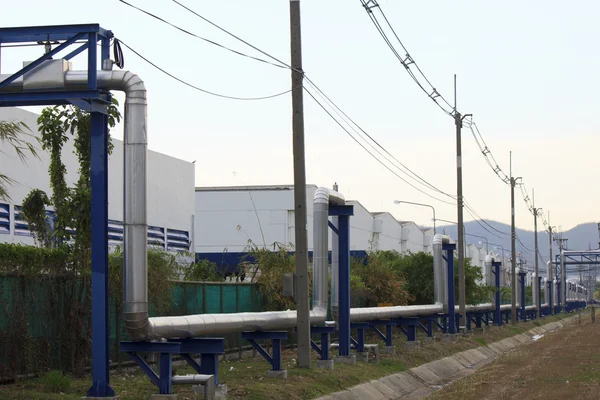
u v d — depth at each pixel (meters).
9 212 26.36
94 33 15.80
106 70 16.05
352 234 60.94
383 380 26.06
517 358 37.69
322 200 25.84
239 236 56.44
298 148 23.89
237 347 27.48
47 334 18.31
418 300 52.69
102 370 15.92
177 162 39.56
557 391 23.84
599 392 22.88
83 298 19.47
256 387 19.69
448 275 46.38
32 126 27.33
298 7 23.88
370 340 40.31
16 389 16.53
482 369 33.53
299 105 23.83
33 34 15.90
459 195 50.09
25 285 17.73
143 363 16.75
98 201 16.09
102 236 16.05
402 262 53.19
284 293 23.53
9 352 17.19
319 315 25.27
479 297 56.47
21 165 26.86
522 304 83.56
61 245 19.45
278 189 56.44
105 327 15.95
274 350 22.22
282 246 32.81
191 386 18.75
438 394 24.23
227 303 27.27
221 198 56.94
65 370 18.81
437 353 37.12
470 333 50.44
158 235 37.50
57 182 20.05
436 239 44.94
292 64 23.81
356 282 39.66
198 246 56.78
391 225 70.88
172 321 17.42
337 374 23.91
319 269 25.69
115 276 20.38
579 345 46.34
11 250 17.31
